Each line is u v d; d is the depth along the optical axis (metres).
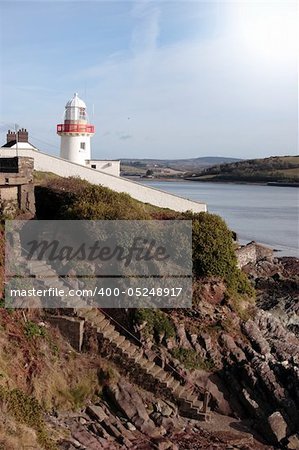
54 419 15.52
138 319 20.72
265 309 30.09
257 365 20.33
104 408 17.09
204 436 17.22
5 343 16.39
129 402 17.45
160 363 19.73
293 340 24.50
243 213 96.88
